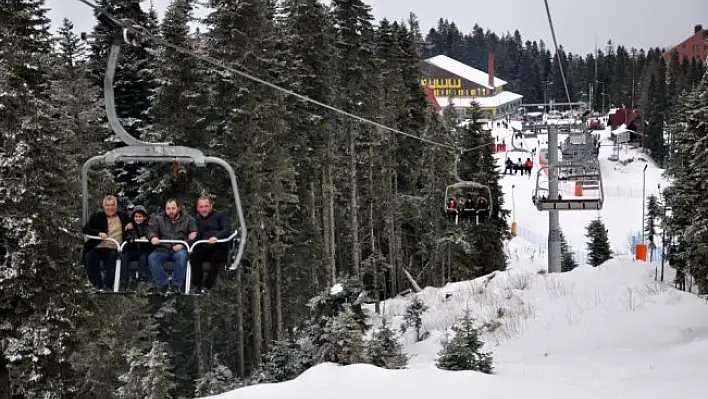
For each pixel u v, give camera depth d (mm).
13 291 19031
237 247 12156
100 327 22156
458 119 56781
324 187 39125
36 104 19766
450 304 32750
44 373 19531
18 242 18906
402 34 50000
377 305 37062
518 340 25672
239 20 29516
